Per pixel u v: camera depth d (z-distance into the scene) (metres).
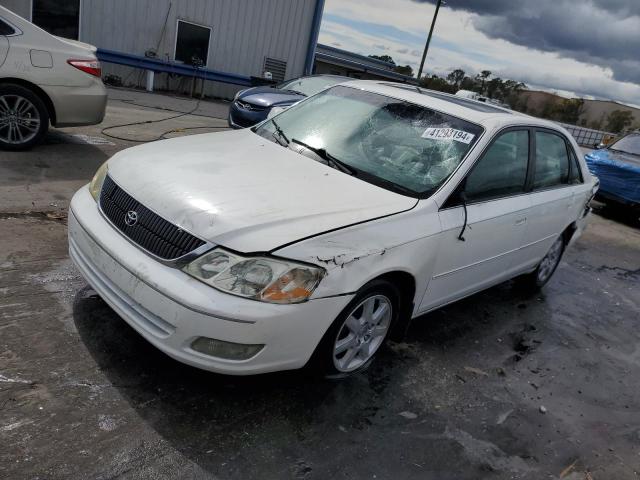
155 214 2.75
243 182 3.04
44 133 6.55
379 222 2.98
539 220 4.46
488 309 4.84
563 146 4.84
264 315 2.51
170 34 16.03
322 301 2.67
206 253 2.56
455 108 3.97
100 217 3.02
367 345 3.24
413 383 3.42
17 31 6.12
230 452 2.54
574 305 5.42
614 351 4.57
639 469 3.08
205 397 2.86
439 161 3.59
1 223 4.41
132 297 2.68
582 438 3.25
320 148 3.71
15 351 2.90
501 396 3.51
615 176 9.85
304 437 2.74
